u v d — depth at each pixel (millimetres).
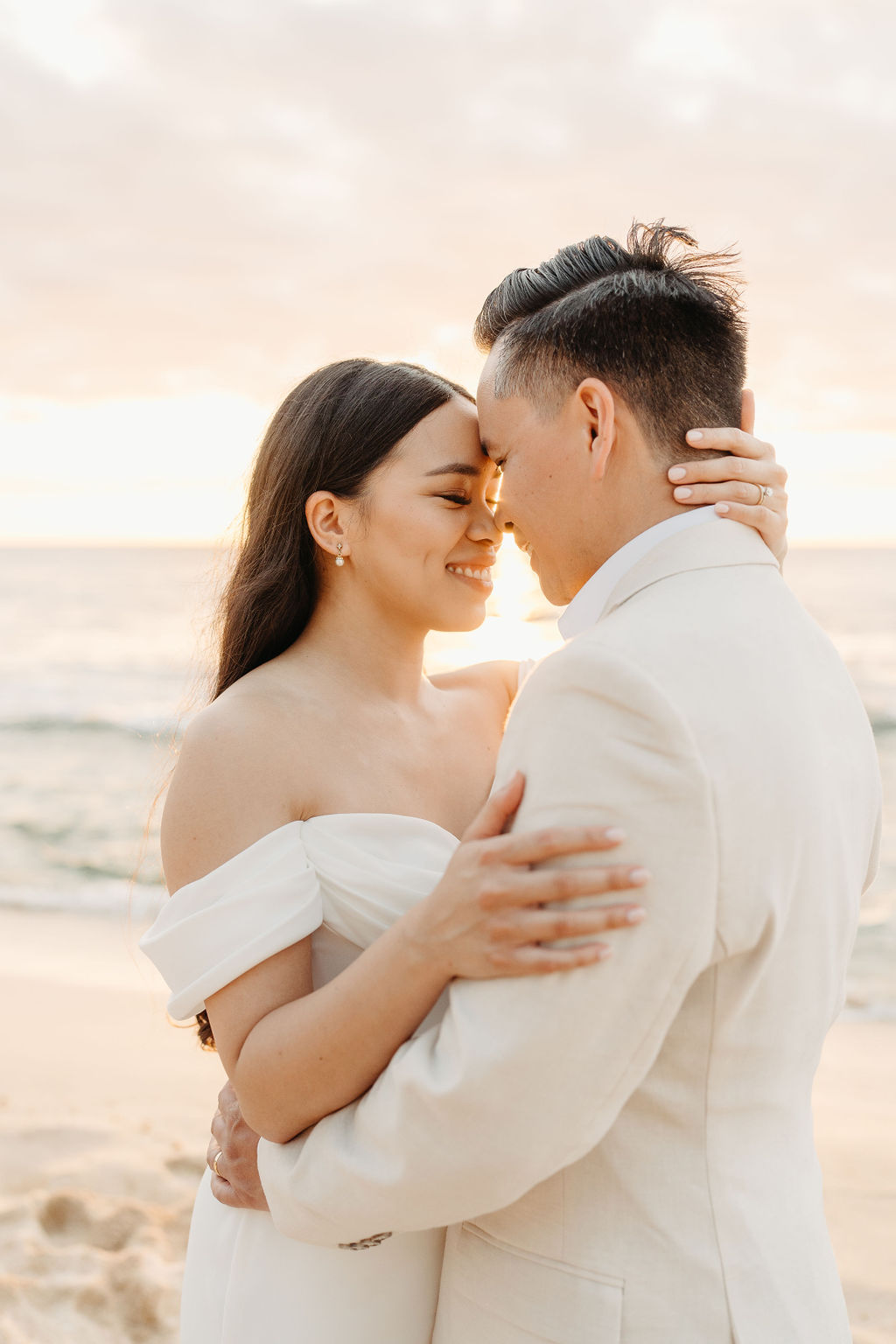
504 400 1463
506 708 2111
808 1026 1284
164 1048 5816
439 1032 1222
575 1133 1141
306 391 1793
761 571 1339
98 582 55188
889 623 34062
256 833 1524
